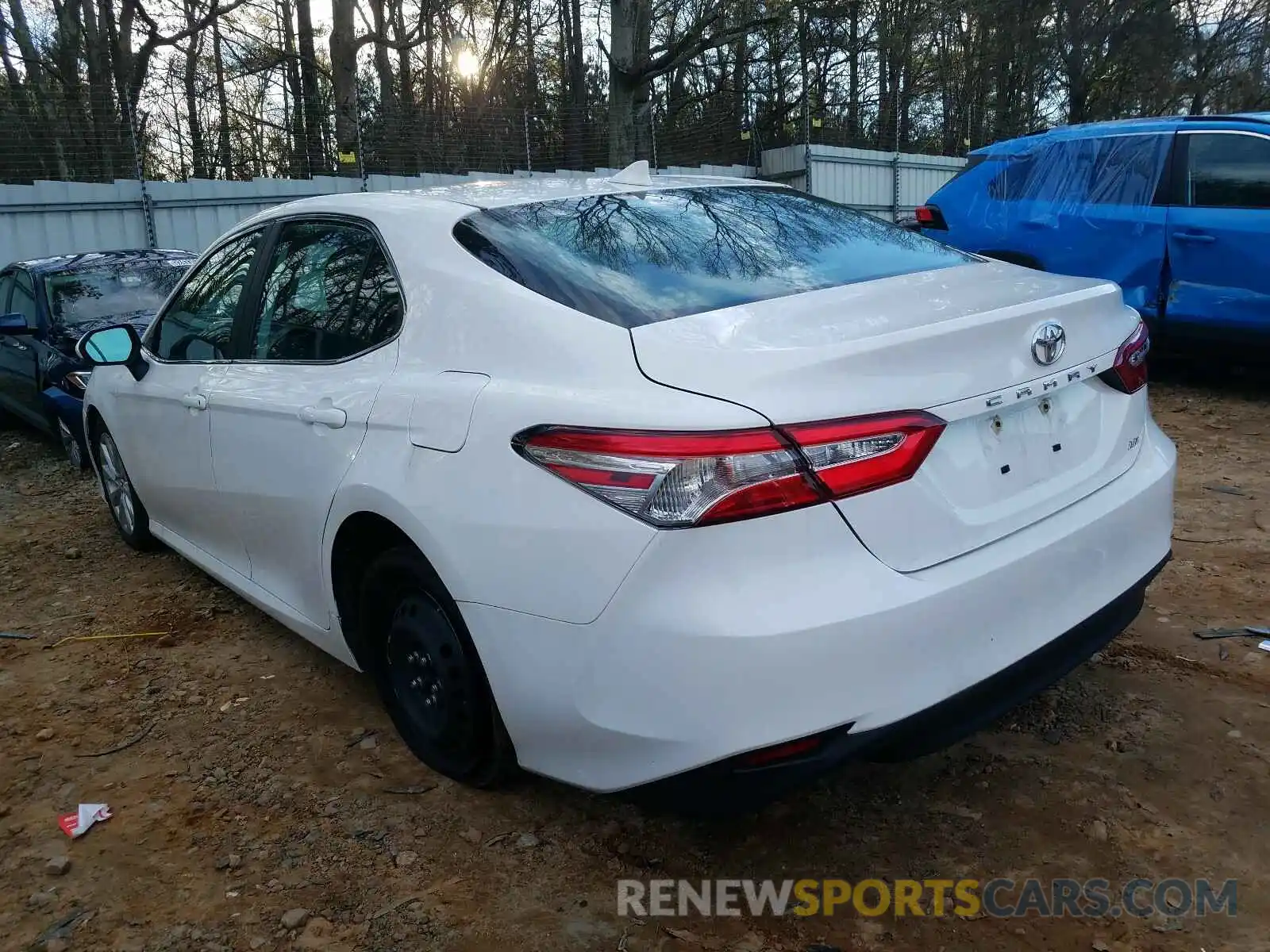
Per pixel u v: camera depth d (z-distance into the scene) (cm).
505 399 236
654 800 222
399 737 317
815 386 206
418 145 1574
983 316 233
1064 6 2458
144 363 426
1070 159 755
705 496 199
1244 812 261
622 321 236
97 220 1176
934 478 220
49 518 595
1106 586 255
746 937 227
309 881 252
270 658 381
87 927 239
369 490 267
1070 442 257
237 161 1625
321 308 319
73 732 332
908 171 1861
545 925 233
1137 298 709
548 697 227
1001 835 257
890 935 226
